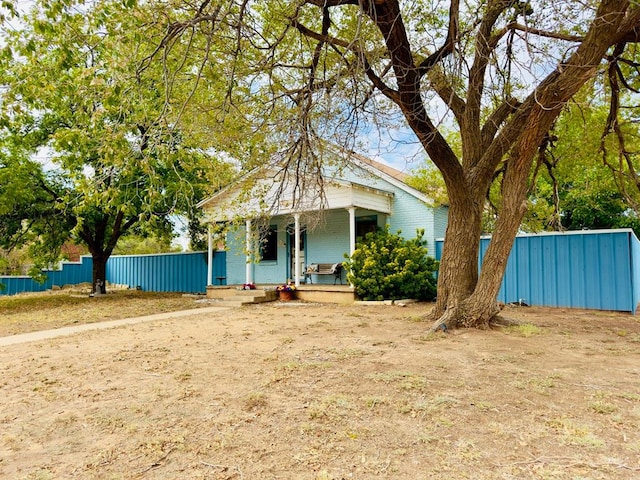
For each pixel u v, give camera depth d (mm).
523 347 5789
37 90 5043
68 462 2869
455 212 7809
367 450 2902
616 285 10500
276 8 6465
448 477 2531
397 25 5723
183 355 5797
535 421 3291
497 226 7316
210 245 16500
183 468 2742
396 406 3646
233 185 9102
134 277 21891
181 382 4539
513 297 11906
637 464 2627
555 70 6188
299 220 14547
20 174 12930
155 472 2701
